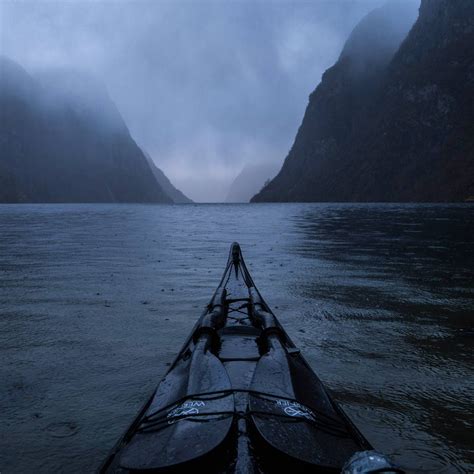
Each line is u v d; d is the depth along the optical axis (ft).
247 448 7.36
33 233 85.71
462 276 36.68
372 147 554.87
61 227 106.01
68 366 17.21
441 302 27.58
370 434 12.32
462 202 378.53
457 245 60.59
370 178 523.70
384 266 42.19
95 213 221.87
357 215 167.12
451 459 11.20
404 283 33.76
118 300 28.09
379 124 566.77
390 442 11.94
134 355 18.39
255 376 9.31
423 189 443.32
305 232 87.10
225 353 12.35
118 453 8.36
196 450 7.06
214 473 6.88
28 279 35.35
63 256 49.83
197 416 8.07
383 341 20.15
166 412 8.92
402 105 540.11
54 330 21.79
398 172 500.74
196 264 43.60
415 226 100.63
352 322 23.18
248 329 14.74
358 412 13.56
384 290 31.22
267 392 8.79
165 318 23.94
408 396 14.65
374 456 6.06
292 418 8.14
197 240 70.28
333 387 15.34
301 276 36.78
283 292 30.58
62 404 14.12
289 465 7.13
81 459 11.25
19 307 26.30
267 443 7.06
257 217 164.76
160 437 7.90
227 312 17.52
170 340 20.30
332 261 45.57
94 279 35.37
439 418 13.23
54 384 15.60
